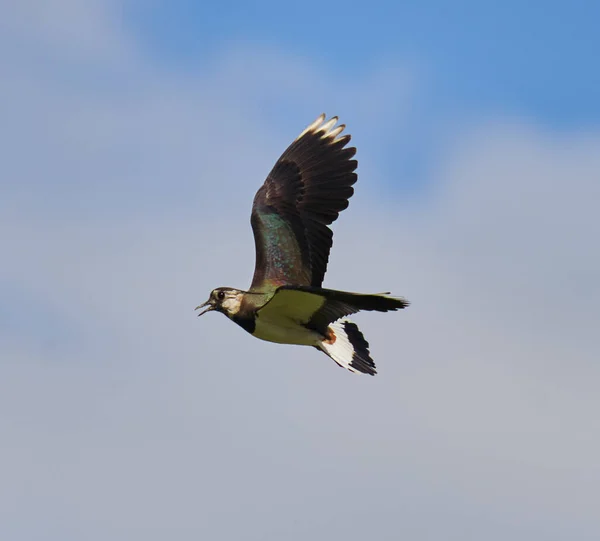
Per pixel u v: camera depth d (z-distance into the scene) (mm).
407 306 14141
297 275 17469
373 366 16984
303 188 18141
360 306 14984
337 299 14938
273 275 17391
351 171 18094
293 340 16859
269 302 15812
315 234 17891
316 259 17766
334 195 18031
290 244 17703
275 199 18141
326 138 18422
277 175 18406
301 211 17984
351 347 17062
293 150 18531
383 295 14180
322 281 17734
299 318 16297
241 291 17125
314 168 18266
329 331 17031
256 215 17969
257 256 17641
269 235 17750
